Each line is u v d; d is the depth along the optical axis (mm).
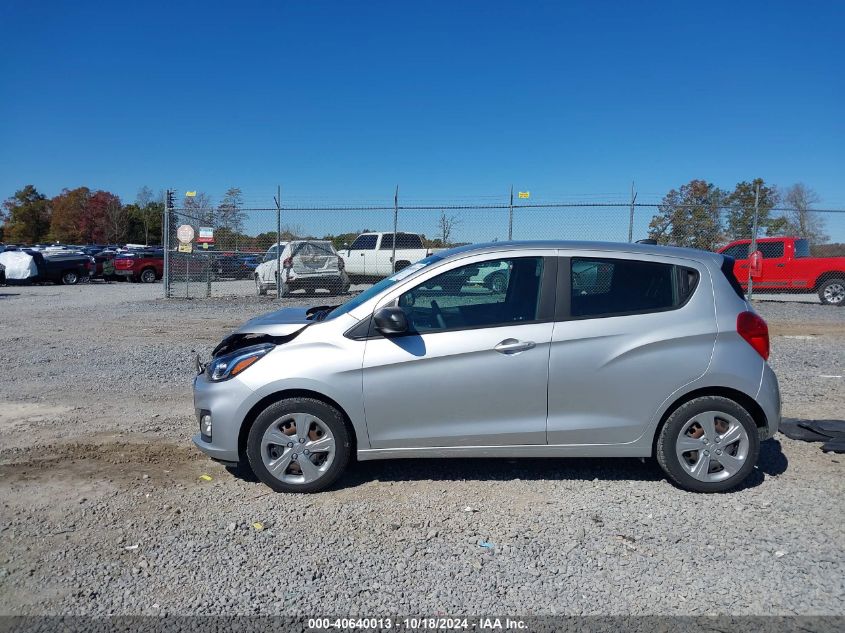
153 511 4328
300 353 4539
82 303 18500
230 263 22688
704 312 4566
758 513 4254
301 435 4570
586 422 4531
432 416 4527
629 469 5090
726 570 3545
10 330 12859
